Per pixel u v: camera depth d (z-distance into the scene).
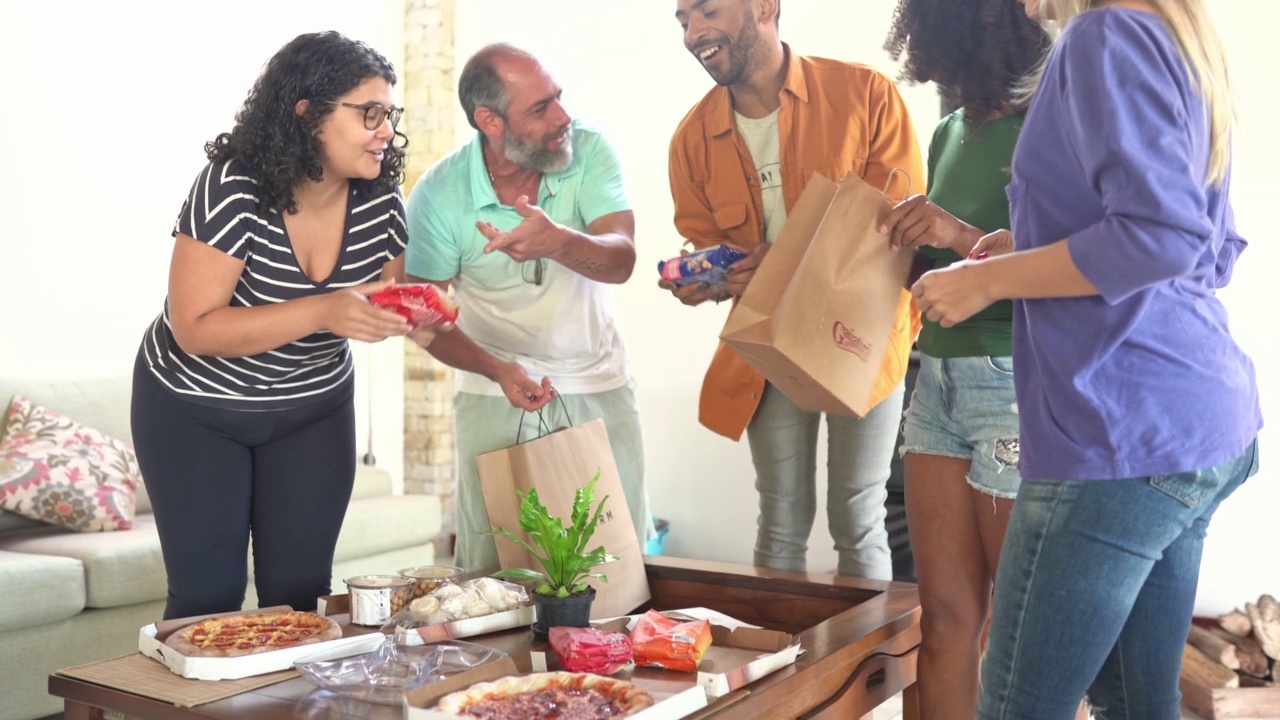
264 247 1.91
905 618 1.95
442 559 5.21
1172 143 1.26
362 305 1.82
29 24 3.84
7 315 3.78
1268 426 3.78
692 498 4.95
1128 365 1.35
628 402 2.71
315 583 2.14
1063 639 1.40
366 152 1.89
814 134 2.40
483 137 2.53
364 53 1.88
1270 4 3.74
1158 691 1.53
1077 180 1.37
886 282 1.96
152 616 3.30
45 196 3.90
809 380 1.89
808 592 2.20
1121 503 1.35
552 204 2.54
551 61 5.20
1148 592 1.51
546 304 2.54
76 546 3.22
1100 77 1.29
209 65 4.46
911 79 2.00
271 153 1.84
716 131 2.49
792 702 1.61
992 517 1.91
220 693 1.48
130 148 4.18
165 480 1.98
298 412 2.06
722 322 4.86
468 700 1.38
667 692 1.50
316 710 1.43
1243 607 3.82
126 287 4.17
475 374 2.59
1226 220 1.46
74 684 1.54
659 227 4.98
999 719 1.47
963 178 1.97
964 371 1.91
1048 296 1.37
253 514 2.12
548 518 1.88
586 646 1.61
